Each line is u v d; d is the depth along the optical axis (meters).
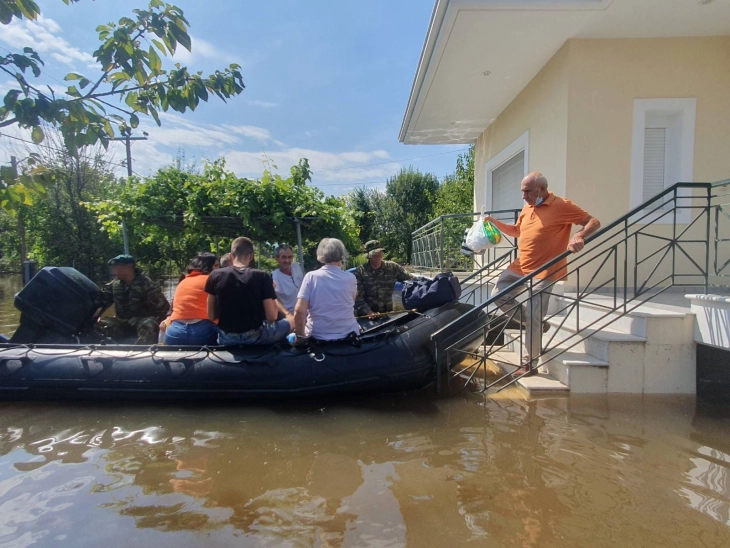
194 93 2.25
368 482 2.27
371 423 3.07
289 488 2.22
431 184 24.72
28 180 2.14
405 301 4.20
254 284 3.54
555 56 5.48
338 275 3.66
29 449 2.70
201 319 3.80
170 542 1.80
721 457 2.48
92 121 2.03
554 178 5.55
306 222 6.42
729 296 3.21
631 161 5.20
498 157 7.75
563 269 3.77
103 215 6.39
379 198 25.31
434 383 3.87
